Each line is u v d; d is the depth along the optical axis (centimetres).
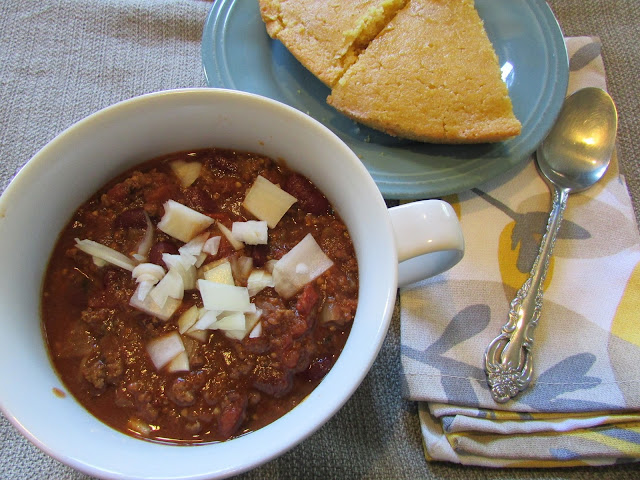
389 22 30
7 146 27
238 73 29
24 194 17
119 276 19
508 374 23
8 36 29
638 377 24
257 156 21
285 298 19
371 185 18
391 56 28
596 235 27
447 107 27
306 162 20
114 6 30
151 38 30
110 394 18
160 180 20
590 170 28
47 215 19
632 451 22
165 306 19
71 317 19
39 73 29
